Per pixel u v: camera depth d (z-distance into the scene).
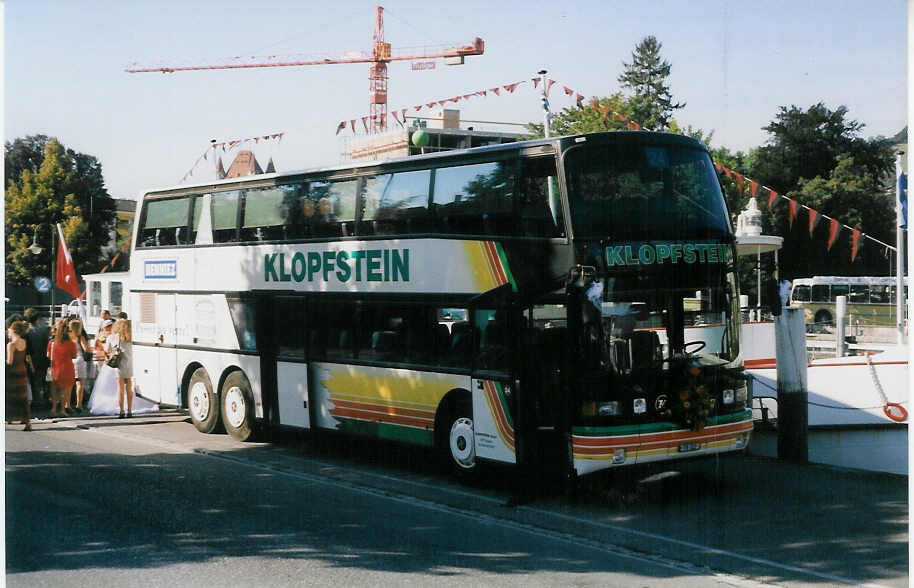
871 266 51.47
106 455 14.12
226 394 15.90
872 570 8.11
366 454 14.52
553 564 8.30
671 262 10.98
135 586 7.51
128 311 18.27
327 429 14.09
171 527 9.52
